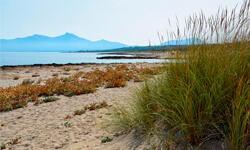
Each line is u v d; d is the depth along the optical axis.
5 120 6.49
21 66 27.62
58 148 4.14
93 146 4.02
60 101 8.95
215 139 2.73
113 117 5.21
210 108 2.81
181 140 2.98
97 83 13.22
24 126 5.81
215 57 3.11
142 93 4.49
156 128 3.62
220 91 2.87
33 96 9.35
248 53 3.07
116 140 4.10
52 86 11.50
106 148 3.77
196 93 3.17
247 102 2.40
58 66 28.27
